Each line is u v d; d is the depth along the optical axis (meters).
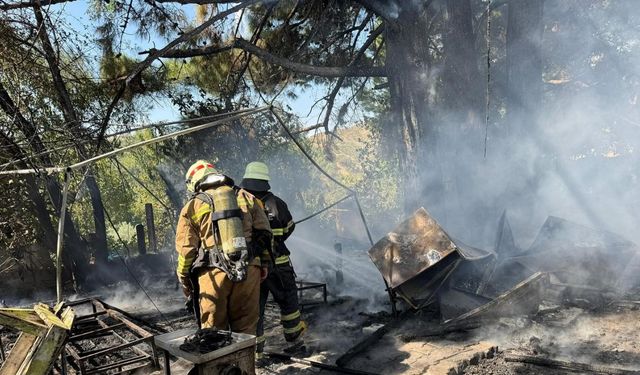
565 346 4.64
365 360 4.47
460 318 4.95
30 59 8.08
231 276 3.80
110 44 9.18
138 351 4.62
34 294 8.30
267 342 5.16
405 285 5.40
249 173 4.80
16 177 7.77
